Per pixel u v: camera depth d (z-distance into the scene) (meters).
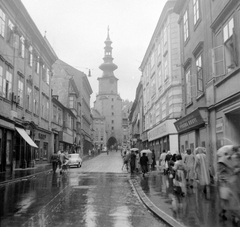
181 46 22.45
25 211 8.85
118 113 136.12
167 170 21.75
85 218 7.97
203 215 7.83
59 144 45.56
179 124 22.39
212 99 15.40
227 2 13.26
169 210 8.54
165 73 30.20
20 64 28.20
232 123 14.18
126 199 11.21
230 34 13.49
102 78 136.88
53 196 11.84
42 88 36.44
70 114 54.00
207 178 11.66
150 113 41.00
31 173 22.92
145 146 49.19
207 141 16.25
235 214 7.05
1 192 13.00
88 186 15.36
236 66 12.71
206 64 16.53
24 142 29.45
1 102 23.33
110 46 136.00
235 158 7.30
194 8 19.02
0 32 23.20
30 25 29.72
